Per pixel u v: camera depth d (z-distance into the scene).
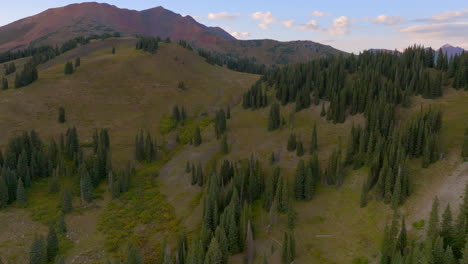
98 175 96.06
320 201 76.81
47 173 95.62
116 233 73.38
